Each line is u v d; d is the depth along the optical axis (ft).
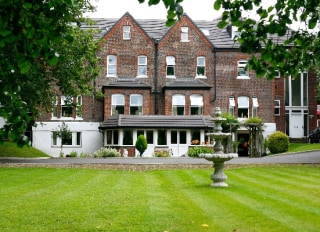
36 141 121.60
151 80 126.72
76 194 41.73
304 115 137.08
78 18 88.48
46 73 84.12
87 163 74.18
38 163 75.25
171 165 71.51
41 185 48.83
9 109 18.02
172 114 122.52
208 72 127.75
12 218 30.30
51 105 89.45
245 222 28.76
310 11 23.44
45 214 31.63
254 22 22.74
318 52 24.88
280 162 75.46
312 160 80.18
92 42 89.71
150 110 125.39
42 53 17.35
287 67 24.27
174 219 29.81
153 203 36.40
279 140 112.16
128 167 70.33
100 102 124.88
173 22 19.22
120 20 127.34
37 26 17.02
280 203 36.29
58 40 17.31
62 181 52.65
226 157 46.98
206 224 28.04
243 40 22.89
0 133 18.07
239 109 127.65
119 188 46.21
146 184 49.93
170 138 116.78
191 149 106.63
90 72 90.94
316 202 36.86
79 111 123.65
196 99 123.03
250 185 48.78
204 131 118.21
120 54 126.62
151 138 116.47
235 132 120.57
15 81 18.84
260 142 113.80
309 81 136.87
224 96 127.44
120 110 121.49
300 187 46.83
